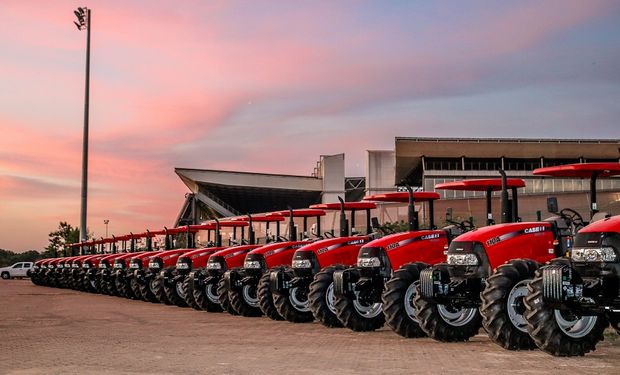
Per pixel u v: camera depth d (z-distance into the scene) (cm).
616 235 766
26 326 1314
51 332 1195
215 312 1656
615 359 812
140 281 2078
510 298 893
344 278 1130
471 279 957
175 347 956
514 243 961
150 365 792
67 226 6644
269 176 5966
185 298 1769
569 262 796
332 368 754
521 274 902
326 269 1234
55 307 1867
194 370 753
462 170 4947
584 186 3052
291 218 1515
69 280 3023
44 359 855
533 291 832
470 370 730
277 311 1380
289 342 1005
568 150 5034
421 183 5666
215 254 1633
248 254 1477
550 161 5194
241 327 1252
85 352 916
